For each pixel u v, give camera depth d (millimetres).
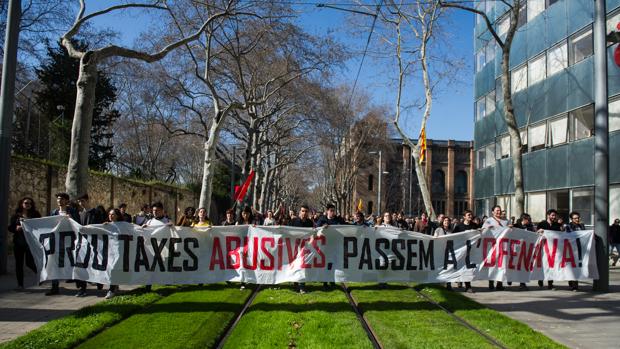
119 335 7109
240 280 11039
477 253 11781
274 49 26703
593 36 21703
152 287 11766
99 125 39125
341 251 11352
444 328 7797
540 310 9711
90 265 10320
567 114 23641
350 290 12211
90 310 8672
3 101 12742
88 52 13609
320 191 83750
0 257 12656
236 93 32875
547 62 25438
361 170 77250
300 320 8383
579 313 9414
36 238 10219
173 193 37969
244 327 7816
